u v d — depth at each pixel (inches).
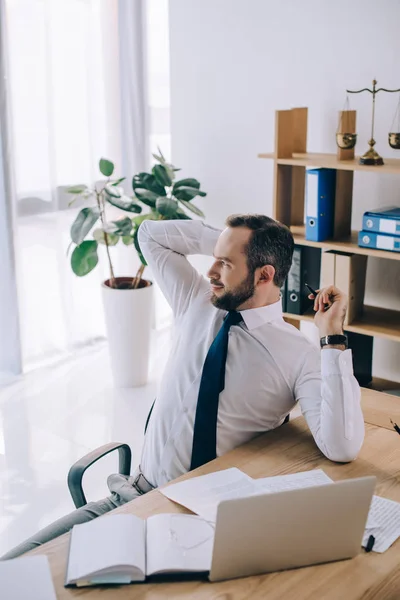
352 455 72.1
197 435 76.5
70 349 179.6
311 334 158.7
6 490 122.0
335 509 55.8
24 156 161.8
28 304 170.9
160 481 79.5
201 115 167.8
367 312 143.7
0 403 154.1
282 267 76.9
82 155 173.9
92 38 171.0
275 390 77.7
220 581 55.7
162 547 57.9
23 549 72.5
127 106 181.9
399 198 140.9
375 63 138.4
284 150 137.3
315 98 148.3
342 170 135.5
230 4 155.7
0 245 159.8
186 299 87.5
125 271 193.2
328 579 56.1
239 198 167.2
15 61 155.6
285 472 70.4
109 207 183.8
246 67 157.1
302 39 146.9
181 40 166.1
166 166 158.4
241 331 78.0
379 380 147.9
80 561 56.4
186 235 89.8
